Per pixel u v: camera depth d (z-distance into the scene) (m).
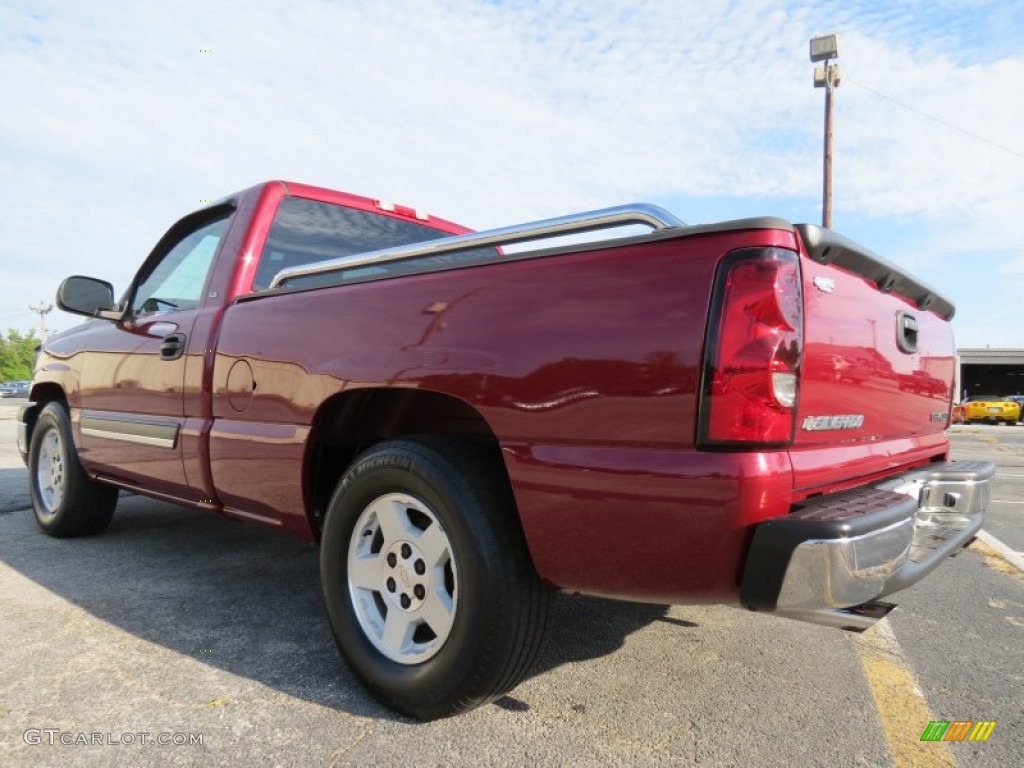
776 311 1.73
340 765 1.96
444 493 2.11
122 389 3.76
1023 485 8.58
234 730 2.13
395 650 2.28
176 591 3.42
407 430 2.81
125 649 2.72
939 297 2.85
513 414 2.03
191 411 3.24
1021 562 4.48
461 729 2.17
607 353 1.88
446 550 2.18
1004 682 2.63
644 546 1.80
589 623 3.12
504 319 2.09
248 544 4.36
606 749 2.07
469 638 2.05
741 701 2.41
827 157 21.59
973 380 48.56
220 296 3.28
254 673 2.53
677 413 1.76
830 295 2.00
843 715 2.33
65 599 3.28
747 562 1.69
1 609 3.13
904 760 2.06
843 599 1.70
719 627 3.11
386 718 2.23
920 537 2.51
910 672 2.70
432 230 4.31
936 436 3.07
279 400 2.76
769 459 1.74
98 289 3.88
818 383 1.92
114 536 4.55
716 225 1.80
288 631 2.92
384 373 2.35
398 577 2.30
